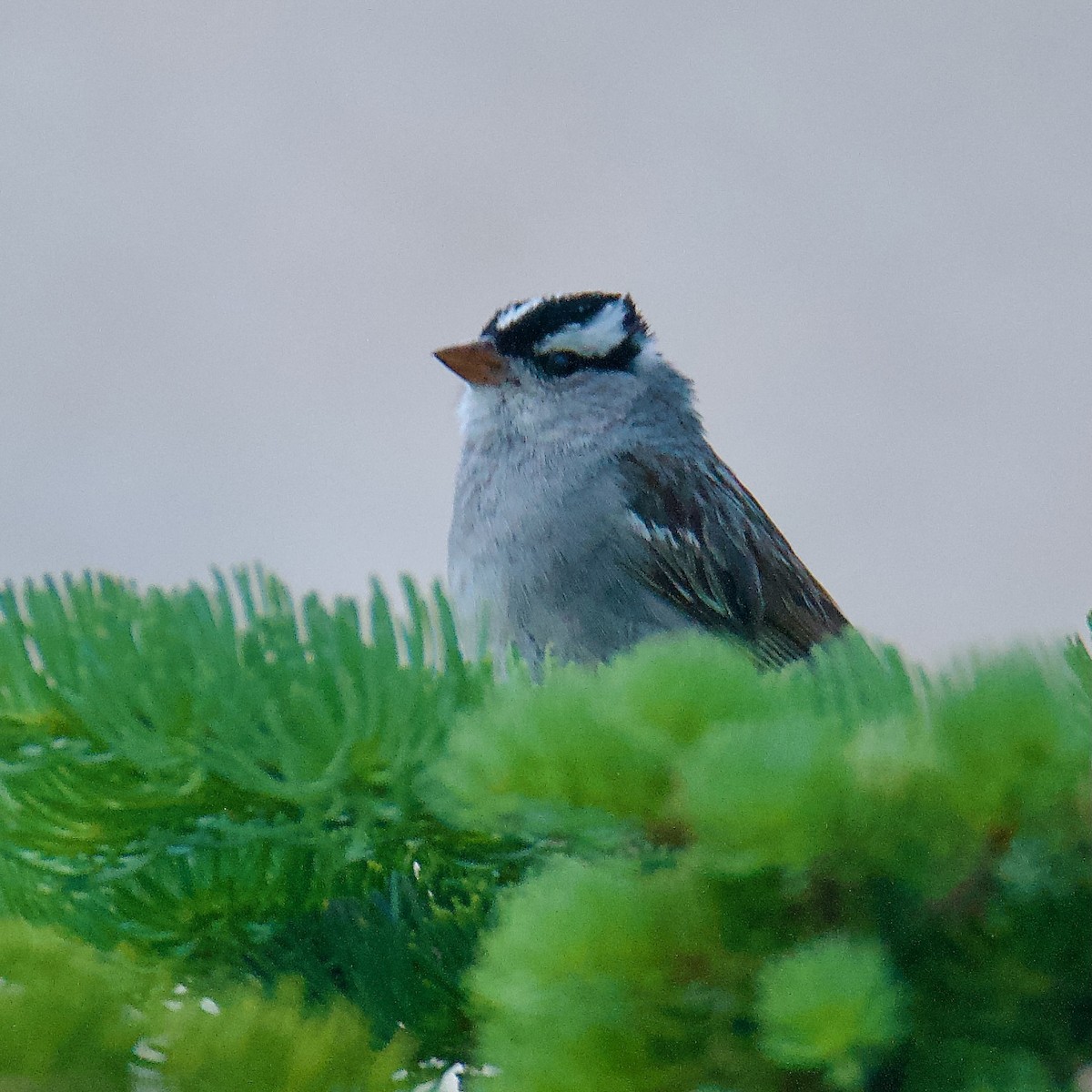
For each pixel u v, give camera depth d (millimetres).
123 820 2742
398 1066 2316
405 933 2926
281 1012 2285
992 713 1911
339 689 2555
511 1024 2066
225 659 2605
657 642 2129
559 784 1976
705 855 1964
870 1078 1982
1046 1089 1918
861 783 1930
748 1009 1958
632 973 1959
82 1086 2078
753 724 1947
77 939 2607
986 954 2029
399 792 2566
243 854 2943
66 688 2584
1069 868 1997
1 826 2752
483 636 2693
